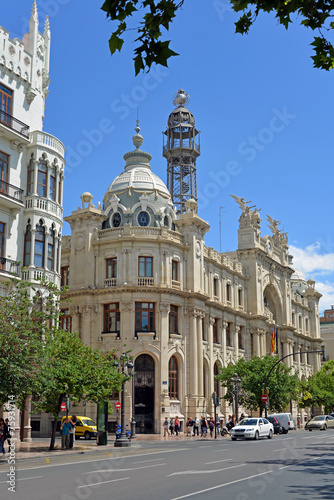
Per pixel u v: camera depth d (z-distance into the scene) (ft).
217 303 219.61
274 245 297.74
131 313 185.68
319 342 352.49
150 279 190.29
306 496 50.52
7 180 129.59
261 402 207.62
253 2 24.62
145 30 23.85
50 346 109.09
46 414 185.47
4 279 121.80
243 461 84.69
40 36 147.84
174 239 199.41
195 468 74.69
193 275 201.36
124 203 202.90
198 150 299.58
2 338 92.43
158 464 81.25
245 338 249.96
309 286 356.18
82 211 198.08
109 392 122.21
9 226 127.85
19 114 136.56
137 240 191.31
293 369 300.61
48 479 64.95
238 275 249.55
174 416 184.65
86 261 194.70
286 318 291.79
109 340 186.29
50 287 110.32
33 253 131.85
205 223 210.38
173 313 194.59
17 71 135.64
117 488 56.24
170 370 189.78
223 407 220.23
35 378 96.12
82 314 192.54
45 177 138.72
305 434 187.52
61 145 145.79
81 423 162.40
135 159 218.38
